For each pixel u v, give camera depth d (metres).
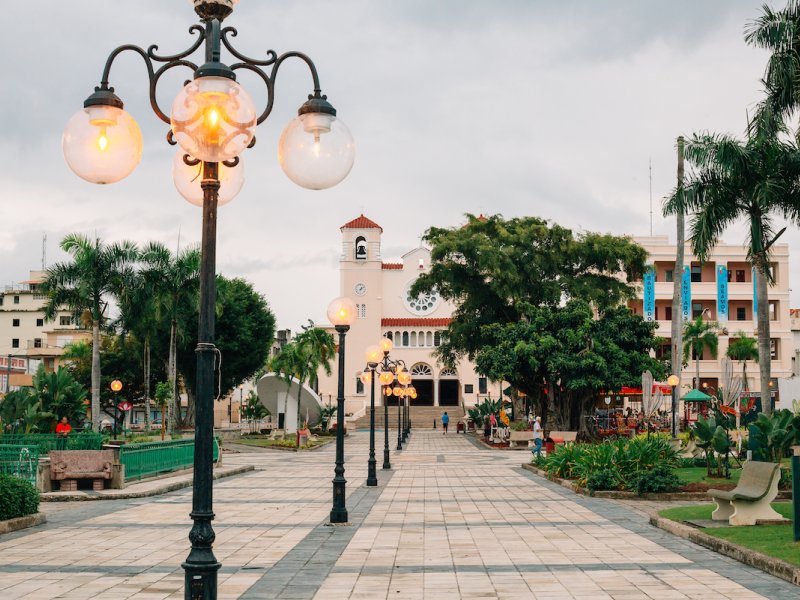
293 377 51.91
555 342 39.09
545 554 10.73
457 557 10.55
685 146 25.55
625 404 67.19
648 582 8.88
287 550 11.20
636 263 53.62
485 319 55.31
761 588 8.50
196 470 5.82
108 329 46.88
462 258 55.81
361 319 83.12
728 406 28.08
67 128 6.15
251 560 10.44
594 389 39.28
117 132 6.14
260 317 59.97
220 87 5.54
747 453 21.25
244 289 59.25
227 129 5.60
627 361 38.81
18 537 12.44
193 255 44.44
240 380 62.59
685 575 9.24
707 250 25.95
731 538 10.92
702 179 25.88
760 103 24.00
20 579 9.23
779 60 22.83
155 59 6.36
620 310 40.53
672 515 13.57
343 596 8.34
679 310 39.88
